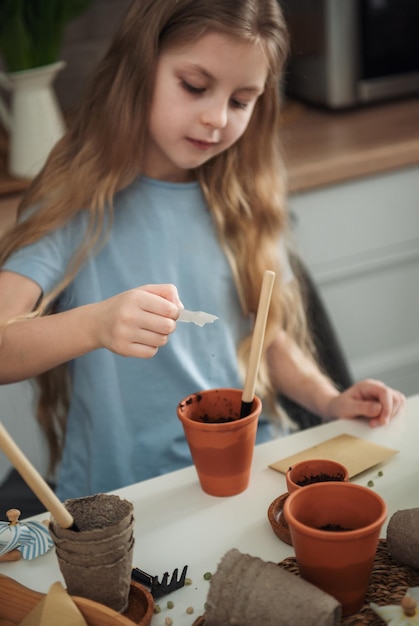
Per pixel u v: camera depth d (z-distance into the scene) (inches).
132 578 35.7
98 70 55.1
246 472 40.9
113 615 31.5
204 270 58.5
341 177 86.4
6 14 79.7
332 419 50.7
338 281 91.7
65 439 59.6
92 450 56.7
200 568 36.3
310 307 71.1
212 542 37.9
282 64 56.2
